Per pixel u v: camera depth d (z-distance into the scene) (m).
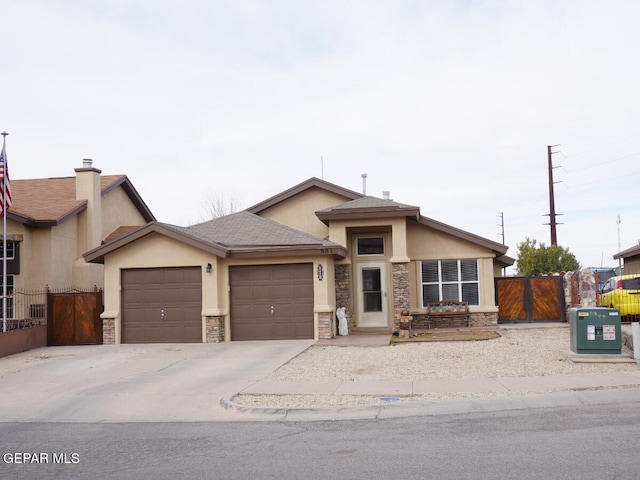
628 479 6.50
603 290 24.06
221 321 20.97
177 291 21.23
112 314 21.20
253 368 15.44
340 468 7.41
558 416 9.67
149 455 8.50
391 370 14.44
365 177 28.81
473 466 7.20
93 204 27.88
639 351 14.15
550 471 6.87
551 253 43.25
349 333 22.50
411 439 8.66
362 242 23.94
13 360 18.33
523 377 12.98
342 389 12.46
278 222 25.88
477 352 16.47
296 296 20.97
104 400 12.64
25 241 25.16
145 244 21.36
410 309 23.53
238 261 21.20
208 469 7.65
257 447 8.66
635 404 10.31
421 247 23.89
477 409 10.49
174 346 20.19
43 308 23.80
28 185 30.19
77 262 27.28
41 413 11.77
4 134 20.92
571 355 14.74
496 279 24.19
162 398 12.62
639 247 32.50
